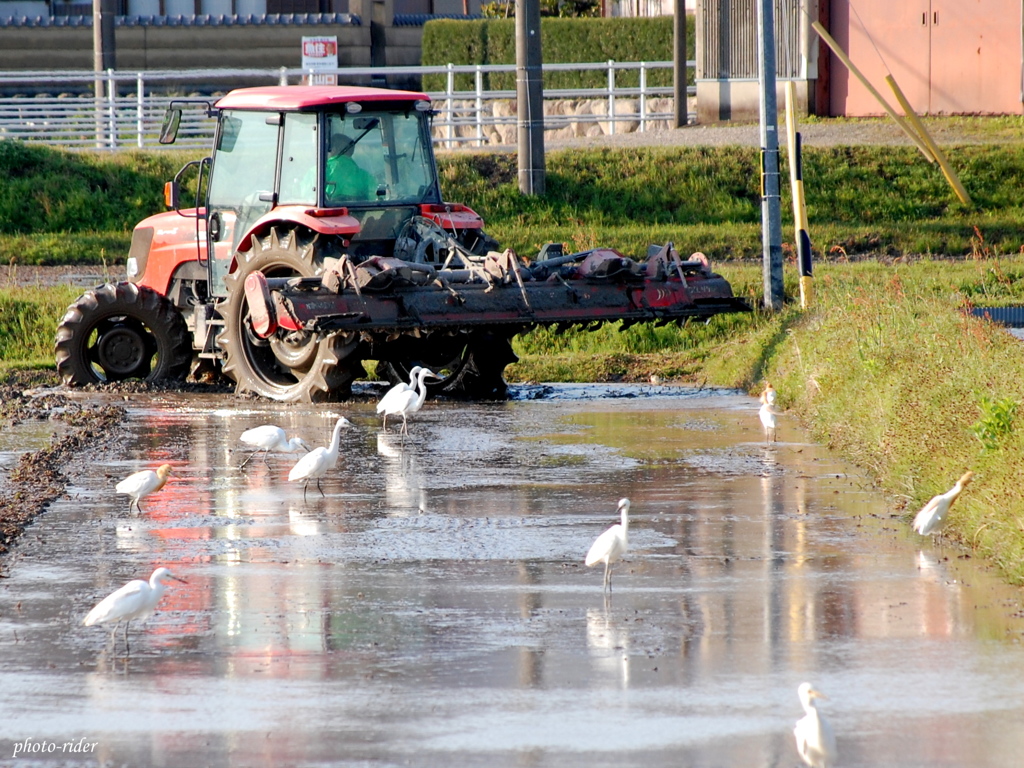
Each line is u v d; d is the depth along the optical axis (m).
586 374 65.25
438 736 21.58
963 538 32.94
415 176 59.44
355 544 33.34
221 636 26.52
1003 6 115.19
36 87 155.25
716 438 47.75
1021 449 34.47
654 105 133.50
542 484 40.09
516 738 21.47
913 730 21.70
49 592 29.39
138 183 109.12
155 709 22.81
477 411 54.97
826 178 105.56
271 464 43.56
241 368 58.78
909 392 44.03
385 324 52.25
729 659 25.02
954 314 56.53
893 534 33.88
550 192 106.06
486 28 145.12
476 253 60.34
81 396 60.00
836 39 120.69
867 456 42.41
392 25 159.00
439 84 146.00
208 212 61.12
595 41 143.00
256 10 167.62
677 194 105.81
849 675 24.16
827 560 31.55
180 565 31.48
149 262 64.81
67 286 82.06
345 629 26.89
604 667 24.64
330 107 56.84
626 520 28.97
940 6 117.31
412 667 24.72
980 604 28.09
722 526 34.84
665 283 57.16
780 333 62.53
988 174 105.38
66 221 104.62
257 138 59.34
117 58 156.00
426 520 35.72
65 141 118.44
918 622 26.98
